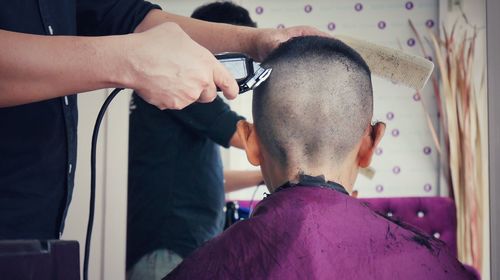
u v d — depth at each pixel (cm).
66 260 77
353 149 96
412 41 310
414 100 314
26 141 98
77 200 202
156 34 84
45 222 103
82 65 80
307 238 85
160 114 192
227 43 121
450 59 310
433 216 290
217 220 198
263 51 116
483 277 297
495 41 120
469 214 300
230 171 258
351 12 306
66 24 109
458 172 305
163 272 191
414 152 313
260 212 90
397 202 289
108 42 81
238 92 91
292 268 83
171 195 193
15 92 80
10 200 95
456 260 86
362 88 95
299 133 94
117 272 198
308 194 90
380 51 112
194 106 186
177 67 82
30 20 99
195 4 281
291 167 95
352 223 87
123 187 198
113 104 199
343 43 99
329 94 94
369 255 84
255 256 85
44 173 101
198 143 193
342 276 82
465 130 307
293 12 306
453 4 308
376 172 313
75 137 110
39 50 79
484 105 309
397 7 310
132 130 198
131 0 127
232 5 202
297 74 95
